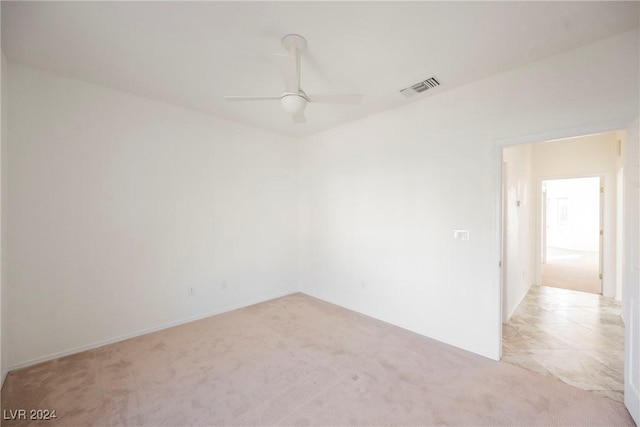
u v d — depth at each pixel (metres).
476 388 2.19
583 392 2.14
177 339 3.05
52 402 2.04
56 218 2.67
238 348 2.85
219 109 3.53
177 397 2.10
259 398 2.09
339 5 1.74
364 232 3.80
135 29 2.00
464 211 2.82
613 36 2.03
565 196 10.12
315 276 4.56
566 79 2.23
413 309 3.25
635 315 1.83
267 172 4.40
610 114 2.05
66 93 2.70
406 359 2.63
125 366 2.52
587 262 7.36
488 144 2.65
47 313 2.62
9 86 2.42
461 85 2.83
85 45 2.20
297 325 3.42
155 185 3.28
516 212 3.93
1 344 2.22
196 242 3.62
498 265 2.61
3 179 2.32
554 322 3.48
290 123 4.05
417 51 2.24
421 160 3.16
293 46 2.18
